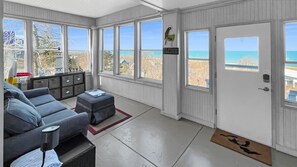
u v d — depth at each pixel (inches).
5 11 160.6
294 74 93.7
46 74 202.1
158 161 87.4
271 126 99.8
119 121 138.6
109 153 93.9
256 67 103.7
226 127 120.9
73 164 55.8
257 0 100.7
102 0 161.9
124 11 195.0
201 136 113.8
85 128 75.2
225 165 84.5
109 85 236.7
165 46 147.4
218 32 119.9
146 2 121.1
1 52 38.4
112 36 225.0
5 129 56.2
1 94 39.3
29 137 58.3
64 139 67.4
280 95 96.6
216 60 123.1
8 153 53.5
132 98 203.0
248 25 104.8
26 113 62.2
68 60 221.0
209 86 128.6
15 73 157.9
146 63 185.8
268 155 92.6
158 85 168.4
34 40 189.5
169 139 109.7
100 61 249.4
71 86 210.8
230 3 111.4
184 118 145.7
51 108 110.9
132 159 88.8
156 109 169.5
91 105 131.2
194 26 133.3
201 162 86.7
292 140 93.4
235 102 114.6
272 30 96.2
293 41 92.7
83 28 235.5
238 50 110.7
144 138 110.9
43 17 189.2
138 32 186.7
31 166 48.0
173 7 132.4
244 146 101.4
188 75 146.6
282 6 92.5
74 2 168.1
